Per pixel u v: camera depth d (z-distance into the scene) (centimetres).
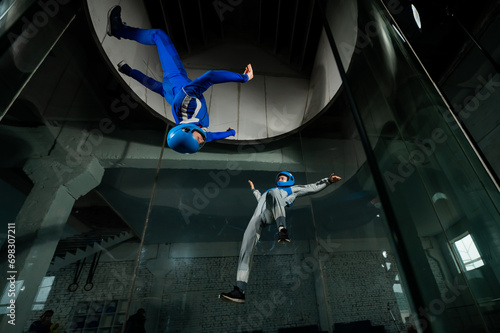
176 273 500
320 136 418
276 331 418
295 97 473
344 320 412
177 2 399
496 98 235
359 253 480
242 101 460
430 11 245
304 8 418
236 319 442
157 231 534
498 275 86
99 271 491
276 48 479
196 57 472
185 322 444
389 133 109
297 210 503
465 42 255
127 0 338
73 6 172
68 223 524
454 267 87
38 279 256
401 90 125
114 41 308
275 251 496
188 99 156
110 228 534
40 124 297
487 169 105
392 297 434
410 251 84
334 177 225
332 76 387
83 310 446
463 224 96
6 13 126
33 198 287
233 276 501
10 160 304
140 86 356
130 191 464
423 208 94
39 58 137
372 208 438
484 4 229
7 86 118
